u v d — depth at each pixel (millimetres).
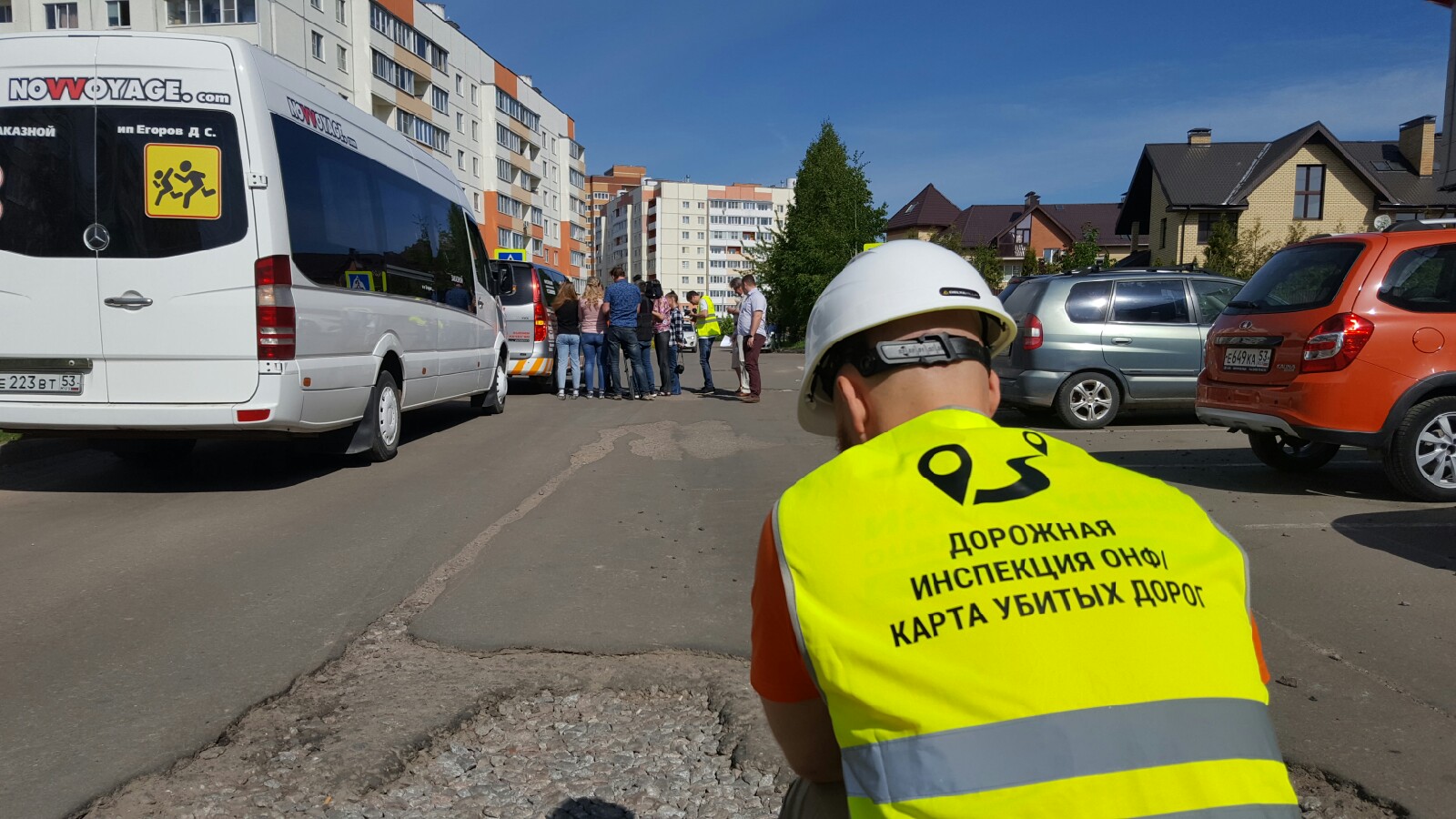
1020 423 10406
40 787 2592
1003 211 74000
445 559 4914
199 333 6129
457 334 10016
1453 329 5859
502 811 2520
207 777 2652
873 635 1039
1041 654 990
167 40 6094
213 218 6129
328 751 2795
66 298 6109
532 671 3420
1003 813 931
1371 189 36906
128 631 3824
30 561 4863
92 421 6156
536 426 10547
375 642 3703
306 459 8180
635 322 13711
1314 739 2910
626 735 2961
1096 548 1078
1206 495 6367
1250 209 37406
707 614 4012
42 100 6086
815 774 1281
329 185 7062
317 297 6676
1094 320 9875
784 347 49812
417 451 8656
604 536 5414
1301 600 4203
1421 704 3146
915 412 1306
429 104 58594
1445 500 6059
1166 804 930
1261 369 6379
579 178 91438
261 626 3879
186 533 5449
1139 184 42469
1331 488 6605
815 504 1176
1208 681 1006
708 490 6828
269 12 42250
